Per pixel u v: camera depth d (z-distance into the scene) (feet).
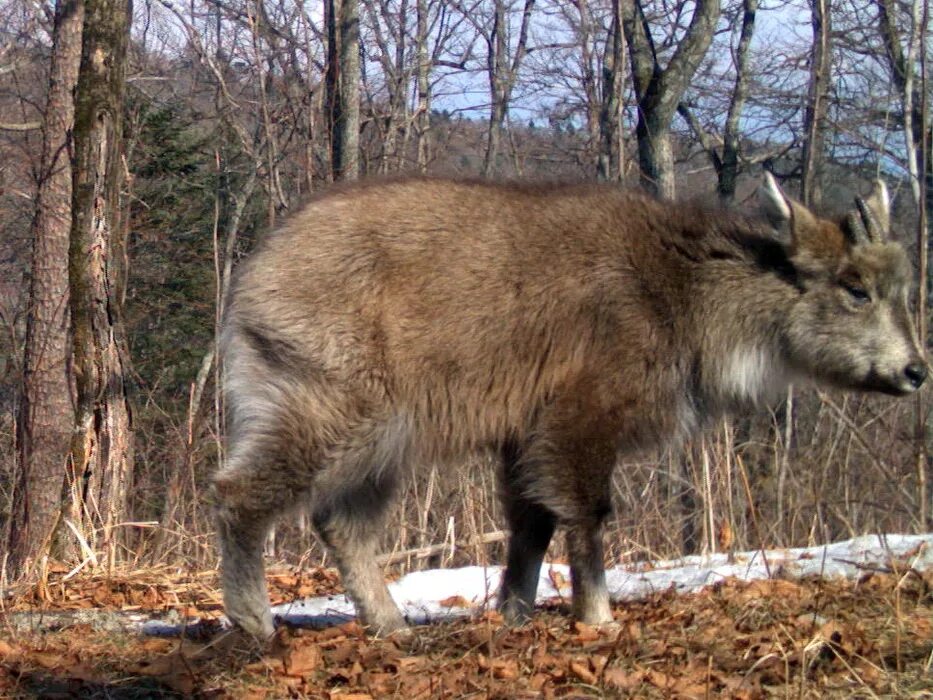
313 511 17.87
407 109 50.83
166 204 54.80
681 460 29.53
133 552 24.56
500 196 17.57
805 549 22.68
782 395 19.90
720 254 17.95
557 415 17.02
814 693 13.78
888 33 45.44
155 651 16.83
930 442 30.32
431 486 28.17
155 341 53.93
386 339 16.75
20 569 25.90
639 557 26.43
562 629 16.87
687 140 63.98
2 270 57.52
